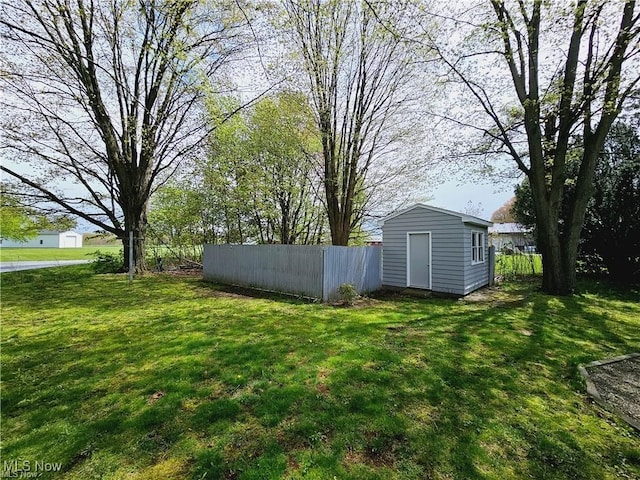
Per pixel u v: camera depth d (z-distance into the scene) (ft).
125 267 41.88
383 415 9.02
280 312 21.31
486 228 35.32
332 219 38.55
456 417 9.04
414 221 31.32
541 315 20.84
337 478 6.73
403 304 24.49
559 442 8.06
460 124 34.19
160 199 49.96
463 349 14.38
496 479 6.78
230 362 12.66
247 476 6.72
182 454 7.36
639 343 15.75
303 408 9.33
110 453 7.38
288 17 24.70
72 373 11.65
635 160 32.71
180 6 23.85
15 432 8.14
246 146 41.86
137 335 16.16
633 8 22.49
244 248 32.22
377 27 24.62
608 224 34.40
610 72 23.91
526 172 28.94
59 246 146.92
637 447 7.95
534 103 26.00
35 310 21.70
